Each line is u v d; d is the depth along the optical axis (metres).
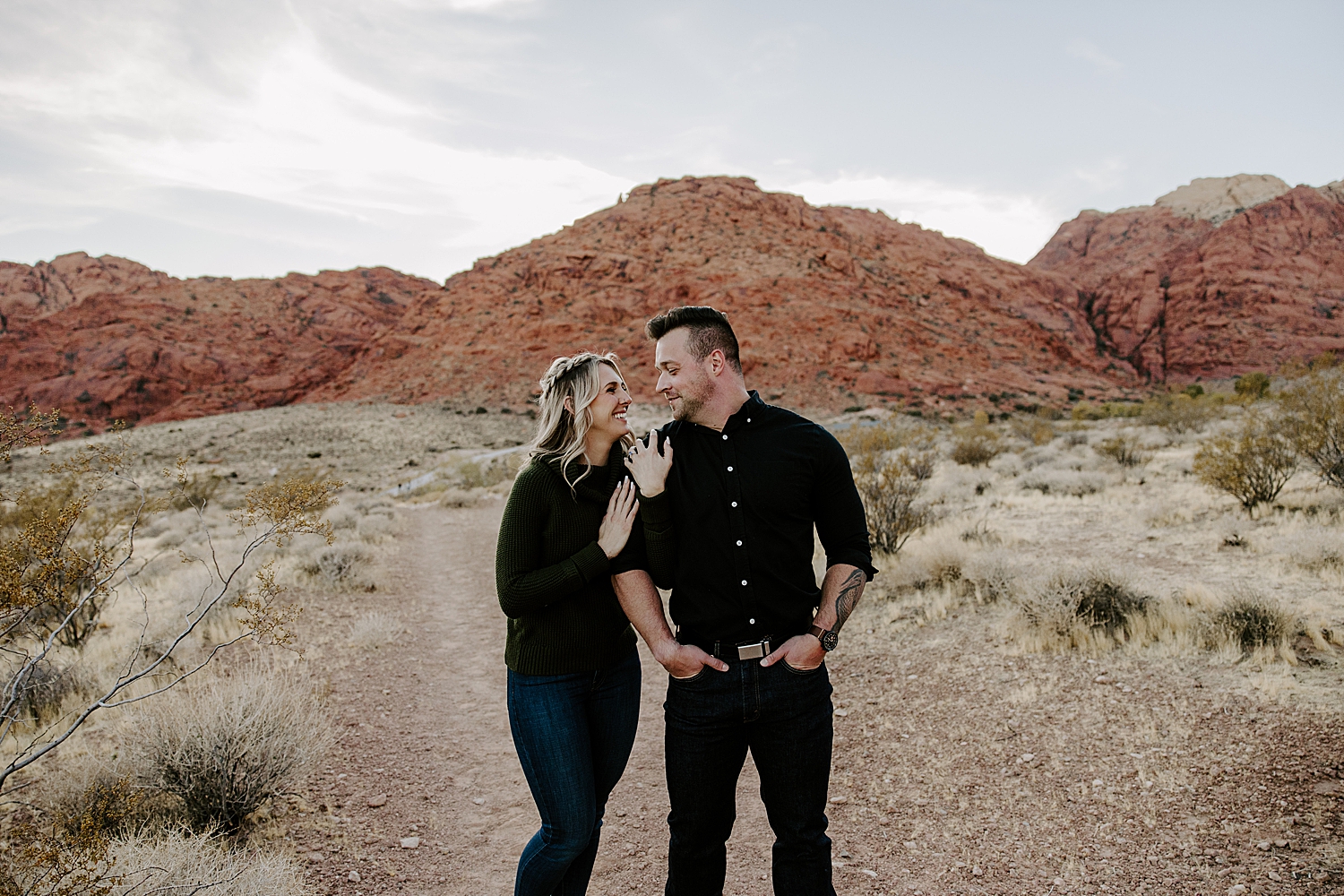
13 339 140.62
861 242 148.00
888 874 3.02
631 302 115.44
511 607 2.13
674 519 2.12
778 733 2.04
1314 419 9.82
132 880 2.60
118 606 8.65
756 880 3.07
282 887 2.79
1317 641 4.78
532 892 2.19
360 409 94.19
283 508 3.23
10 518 5.25
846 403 89.06
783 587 2.06
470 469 32.47
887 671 5.46
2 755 4.32
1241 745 3.67
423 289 191.25
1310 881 2.64
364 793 3.98
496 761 4.41
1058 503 12.02
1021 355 121.44
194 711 3.73
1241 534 8.17
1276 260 148.12
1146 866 2.87
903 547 9.16
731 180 148.88
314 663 6.34
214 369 141.88
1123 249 190.50
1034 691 4.71
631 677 2.40
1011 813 3.38
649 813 3.74
